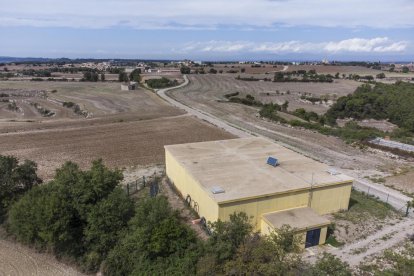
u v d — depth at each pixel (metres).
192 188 30.45
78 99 109.19
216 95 120.12
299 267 19.73
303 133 64.50
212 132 63.19
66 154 48.47
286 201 27.67
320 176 30.61
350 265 23.14
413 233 27.56
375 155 50.84
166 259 22.12
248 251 19.55
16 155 47.59
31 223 25.14
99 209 24.78
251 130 66.06
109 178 27.44
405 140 61.97
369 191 36.50
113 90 127.62
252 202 26.31
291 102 118.94
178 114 80.69
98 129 64.31
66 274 24.03
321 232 25.47
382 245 25.70
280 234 21.34
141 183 37.41
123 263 23.23
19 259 25.58
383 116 96.44
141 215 23.69
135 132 62.19
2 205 29.36
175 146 39.75
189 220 29.09
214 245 20.72
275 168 32.50
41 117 85.75
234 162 34.09
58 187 26.70
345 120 95.62
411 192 36.56
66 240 25.36
